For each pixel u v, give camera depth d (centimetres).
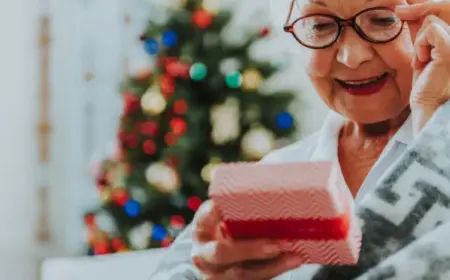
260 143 262
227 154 264
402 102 91
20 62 338
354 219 56
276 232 54
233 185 52
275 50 276
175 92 264
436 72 72
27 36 339
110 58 344
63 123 345
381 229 60
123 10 343
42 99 344
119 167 272
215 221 60
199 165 265
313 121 311
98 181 278
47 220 345
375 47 86
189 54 265
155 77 271
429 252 56
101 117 346
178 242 92
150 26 274
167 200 264
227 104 265
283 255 56
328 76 93
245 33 271
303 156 106
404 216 60
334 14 88
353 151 99
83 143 349
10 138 336
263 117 266
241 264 57
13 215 337
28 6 340
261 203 52
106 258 188
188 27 269
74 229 347
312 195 50
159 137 269
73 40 346
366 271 59
